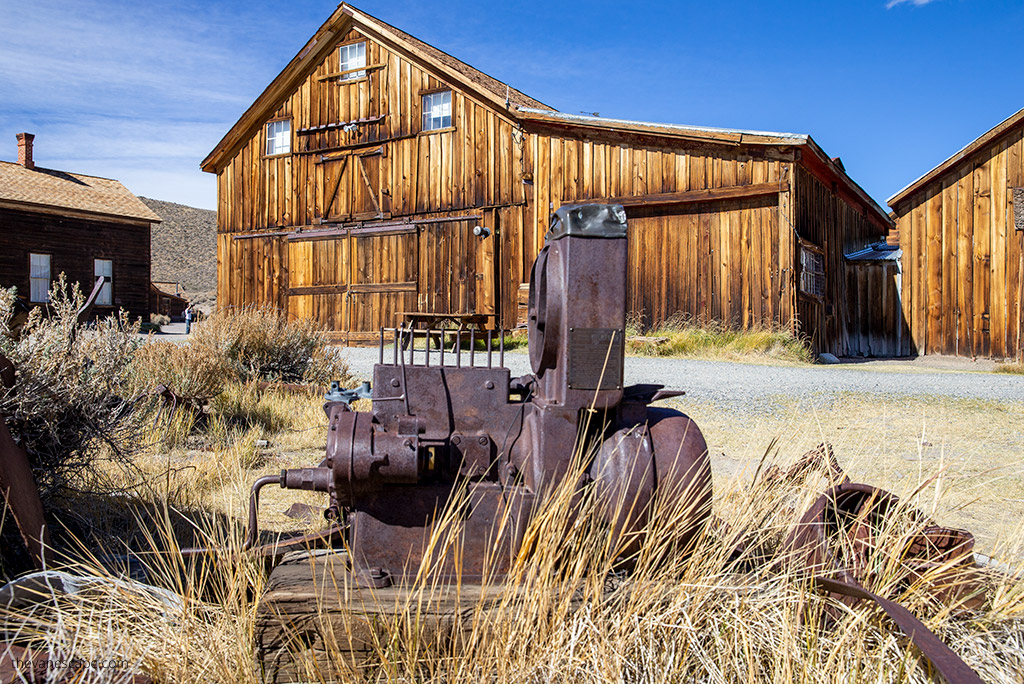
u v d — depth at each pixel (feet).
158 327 89.30
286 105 59.36
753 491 10.62
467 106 52.13
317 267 57.72
